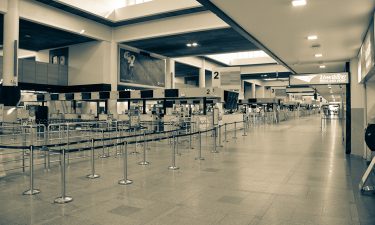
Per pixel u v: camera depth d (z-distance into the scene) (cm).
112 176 662
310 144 1247
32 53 3180
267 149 1095
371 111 872
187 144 1257
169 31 2144
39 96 2281
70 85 2575
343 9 525
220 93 1593
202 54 2961
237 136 1611
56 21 1941
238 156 936
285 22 605
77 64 2541
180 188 559
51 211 436
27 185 585
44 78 2373
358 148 951
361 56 793
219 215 418
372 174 667
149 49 2697
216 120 1620
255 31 674
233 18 584
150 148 1130
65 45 2623
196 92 1606
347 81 992
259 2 500
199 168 746
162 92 1697
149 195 515
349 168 742
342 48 833
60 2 1836
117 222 393
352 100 964
